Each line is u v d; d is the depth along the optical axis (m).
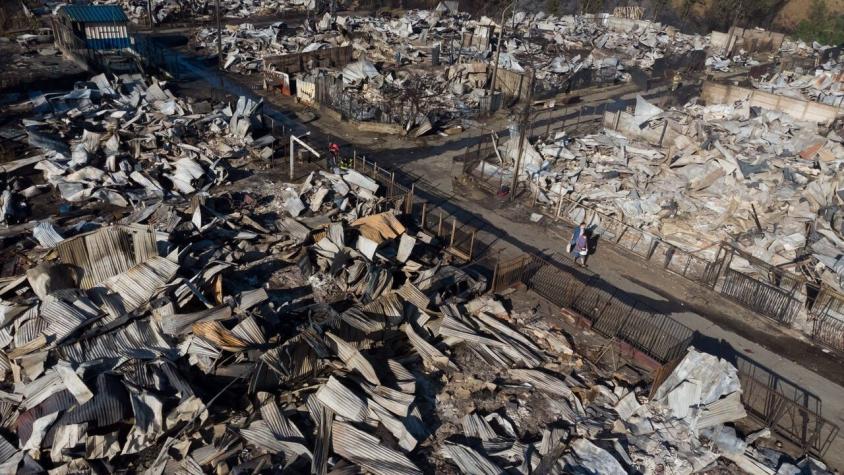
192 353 15.93
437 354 17.73
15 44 51.69
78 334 16.17
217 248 22.03
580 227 24.59
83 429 13.59
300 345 16.12
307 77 43.22
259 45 56.12
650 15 98.31
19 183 26.27
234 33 59.94
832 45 86.88
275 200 27.36
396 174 32.34
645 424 16.50
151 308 17.30
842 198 28.78
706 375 16.98
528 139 35.50
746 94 46.97
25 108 35.44
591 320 21.08
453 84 46.84
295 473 13.83
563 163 33.31
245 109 34.84
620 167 32.19
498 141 37.59
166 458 13.59
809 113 43.91
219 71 49.62
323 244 22.22
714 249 26.03
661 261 25.81
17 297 17.94
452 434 15.65
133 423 14.21
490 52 60.78
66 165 27.25
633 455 15.53
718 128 39.06
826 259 24.19
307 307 18.81
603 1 102.06
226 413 15.04
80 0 70.81
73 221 23.77
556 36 75.19
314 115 40.81
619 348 19.77
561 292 22.75
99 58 44.72
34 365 14.95
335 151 31.72
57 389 14.23
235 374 15.63
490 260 24.78
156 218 23.22
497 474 14.29
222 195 27.05
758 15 101.00
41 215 24.22
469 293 21.47
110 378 14.69
